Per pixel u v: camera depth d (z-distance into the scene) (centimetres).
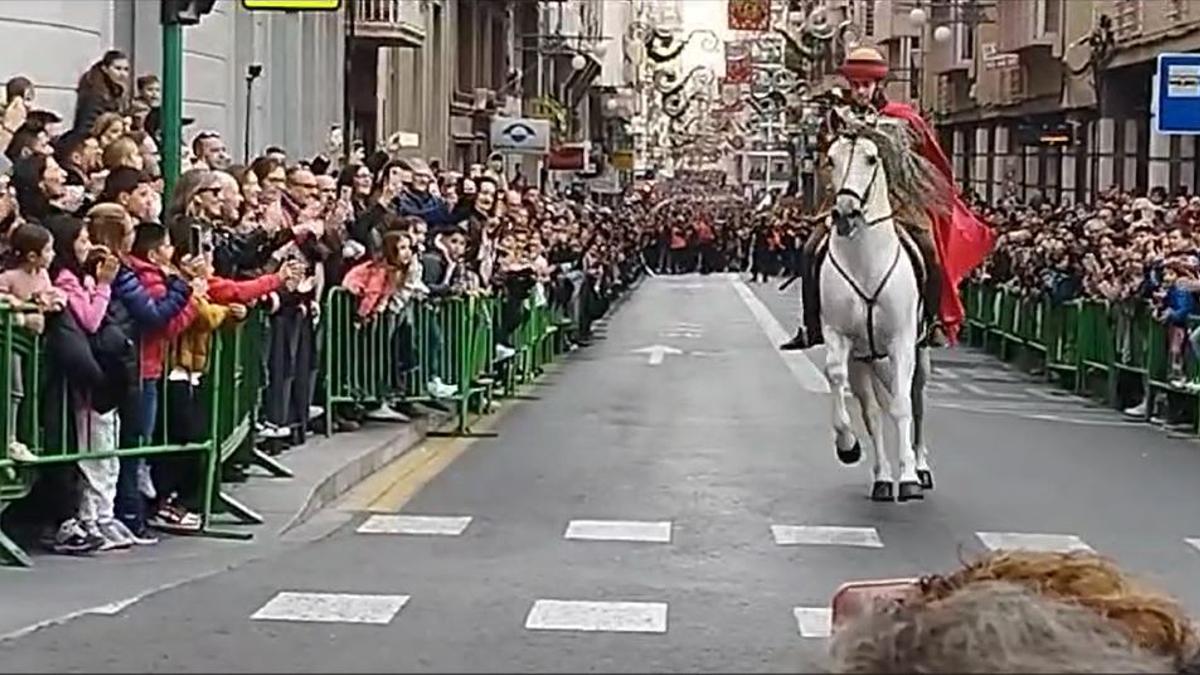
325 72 3447
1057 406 2434
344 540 1266
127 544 1180
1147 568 1229
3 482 1079
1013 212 3884
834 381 1460
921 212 1463
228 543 1222
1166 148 3831
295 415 1609
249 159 2700
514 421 2073
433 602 1055
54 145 1450
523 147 4844
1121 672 250
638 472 1638
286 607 1028
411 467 1650
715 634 978
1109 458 1830
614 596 1083
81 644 913
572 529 1327
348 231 1775
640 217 7588
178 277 1172
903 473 1476
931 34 5847
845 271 1434
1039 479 1647
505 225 2516
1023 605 266
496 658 891
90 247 1119
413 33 3934
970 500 1501
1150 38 3722
